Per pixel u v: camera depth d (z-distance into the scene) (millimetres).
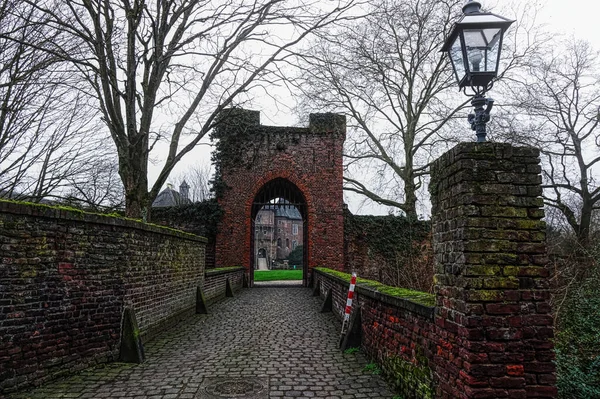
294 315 10719
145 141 9234
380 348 5480
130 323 6371
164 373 5527
